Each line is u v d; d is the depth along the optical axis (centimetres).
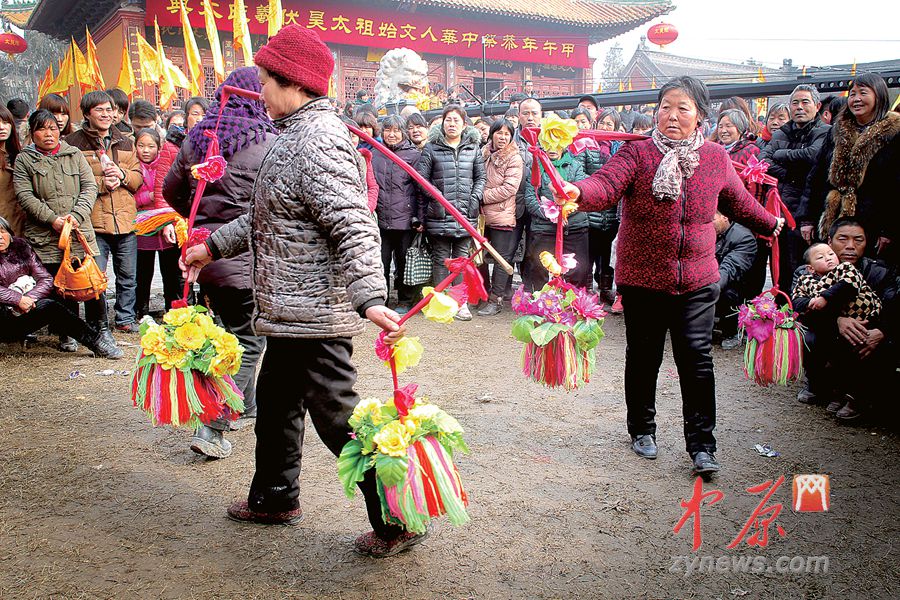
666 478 337
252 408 393
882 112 463
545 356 302
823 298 415
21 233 531
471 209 647
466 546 276
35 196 512
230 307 345
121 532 284
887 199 452
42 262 522
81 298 497
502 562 265
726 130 602
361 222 228
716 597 247
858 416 404
